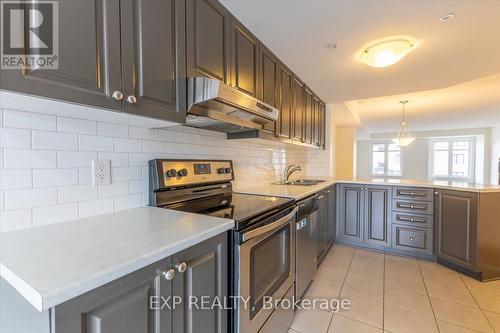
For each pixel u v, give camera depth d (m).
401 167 9.16
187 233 0.92
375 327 1.69
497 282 2.33
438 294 2.11
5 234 0.88
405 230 2.99
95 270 0.61
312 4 1.43
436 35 1.76
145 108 1.01
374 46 1.92
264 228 1.29
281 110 2.24
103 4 0.85
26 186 0.95
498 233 2.37
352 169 6.48
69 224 1.03
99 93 0.84
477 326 1.69
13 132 0.91
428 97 4.03
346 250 3.18
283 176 3.24
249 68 1.73
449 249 2.63
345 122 5.68
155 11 1.05
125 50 0.92
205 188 1.68
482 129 7.48
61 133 1.04
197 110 1.28
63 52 0.74
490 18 1.54
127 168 1.32
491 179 7.27
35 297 0.51
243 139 2.10
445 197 2.68
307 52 2.04
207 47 1.35
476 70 2.42
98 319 0.61
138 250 0.74
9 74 0.64
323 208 2.75
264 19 1.59
